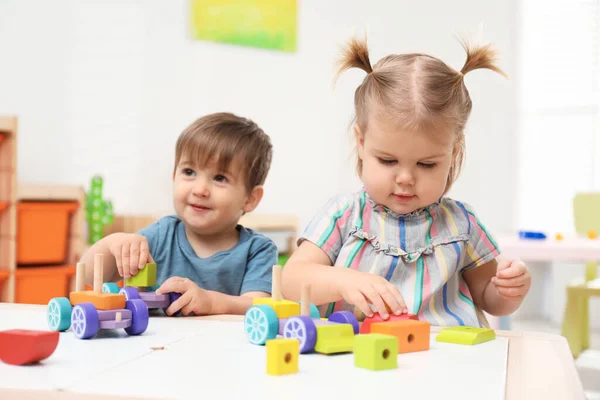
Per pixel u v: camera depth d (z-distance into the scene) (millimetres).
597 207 2785
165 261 1204
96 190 2555
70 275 2400
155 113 2910
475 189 3334
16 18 2598
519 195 3438
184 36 2975
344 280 854
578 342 2510
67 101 2709
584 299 2721
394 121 890
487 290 1081
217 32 3035
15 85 2600
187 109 2984
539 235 2252
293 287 932
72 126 2719
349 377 491
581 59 3350
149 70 2895
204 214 1190
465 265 1083
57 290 2363
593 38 3328
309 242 1067
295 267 961
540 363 558
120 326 645
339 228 1072
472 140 3326
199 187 1178
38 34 2645
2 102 2574
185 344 611
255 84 3127
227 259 1213
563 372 524
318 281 889
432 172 926
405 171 917
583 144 3365
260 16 3113
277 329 607
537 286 3445
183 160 1204
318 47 3213
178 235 1232
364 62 1045
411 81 916
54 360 529
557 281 3426
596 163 3348
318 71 3219
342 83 3229
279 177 3162
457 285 1064
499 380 492
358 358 532
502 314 1072
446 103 911
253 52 3121
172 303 926
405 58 986
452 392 454
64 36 2699
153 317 812
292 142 3188
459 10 3305
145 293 911
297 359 505
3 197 2172
